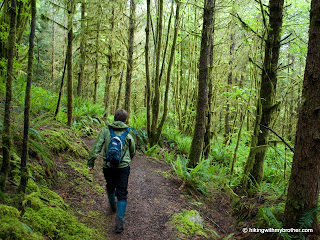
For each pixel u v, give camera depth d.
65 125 6.15
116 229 3.16
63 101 8.24
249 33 5.42
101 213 3.57
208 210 4.55
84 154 5.36
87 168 4.81
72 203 3.53
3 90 4.47
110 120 9.74
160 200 4.44
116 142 3.19
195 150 5.85
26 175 2.65
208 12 5.54
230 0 5.88
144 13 8.39
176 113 11.91
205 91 5.71
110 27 9.83
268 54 4.67
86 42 10.23
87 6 8.31
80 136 6.62
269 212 3.10
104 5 8.16
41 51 18.72
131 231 3.34
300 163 2.71
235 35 6.79
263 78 4.76
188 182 5.31
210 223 4.13
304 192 2.69
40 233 2.48
